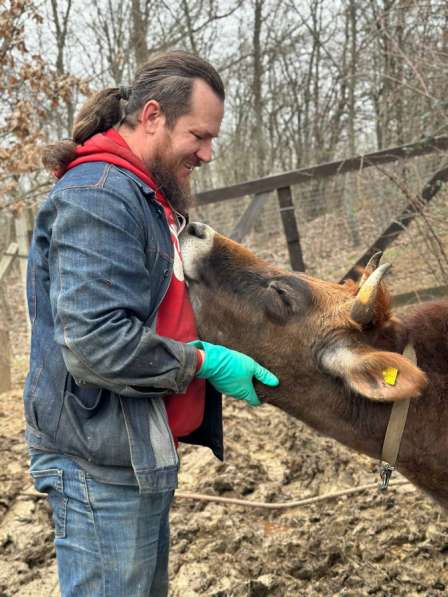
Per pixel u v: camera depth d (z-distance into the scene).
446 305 3.20
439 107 6.19
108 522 2.31
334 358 2.94
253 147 26.50
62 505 2.37
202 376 2.42
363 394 2.75
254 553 4.04
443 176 6.98
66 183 2.24
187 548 4.16
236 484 4.82
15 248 8.20
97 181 2.22
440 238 7.07
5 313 9.92
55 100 7.43
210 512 4.52
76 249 2.13
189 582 3.84
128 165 2.33
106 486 2.30
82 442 2.27
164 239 2.40
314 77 25.73
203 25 21.08
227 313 3.12
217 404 2.80
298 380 3.10
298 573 3.88
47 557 4.12
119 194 2.22
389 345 3.02
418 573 3.87
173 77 2.33
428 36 6.79
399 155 7.74
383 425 3.05
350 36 20.95
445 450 3.05
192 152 2.42
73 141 2.46
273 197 10.05
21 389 7.37
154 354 2.18
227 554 4.05
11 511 4.63
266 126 26.69
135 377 2.16
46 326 2.35
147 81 2.37
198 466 5.23
